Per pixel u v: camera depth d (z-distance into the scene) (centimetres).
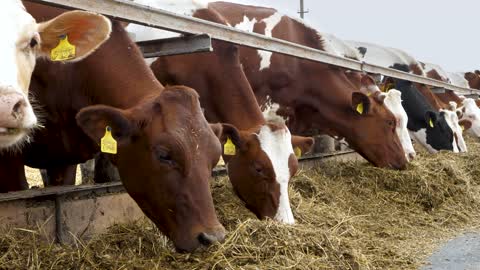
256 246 330
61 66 351
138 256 329
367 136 525
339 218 416
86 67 344
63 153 374
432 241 427
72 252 323
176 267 316
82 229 357
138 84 336
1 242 318
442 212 492
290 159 396
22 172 368
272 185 390
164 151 306
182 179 307
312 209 421
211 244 307
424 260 386
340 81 543
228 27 385
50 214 346
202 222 306
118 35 346
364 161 580
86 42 309
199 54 427
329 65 542
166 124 308
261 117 418
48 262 316
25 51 281
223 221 388
